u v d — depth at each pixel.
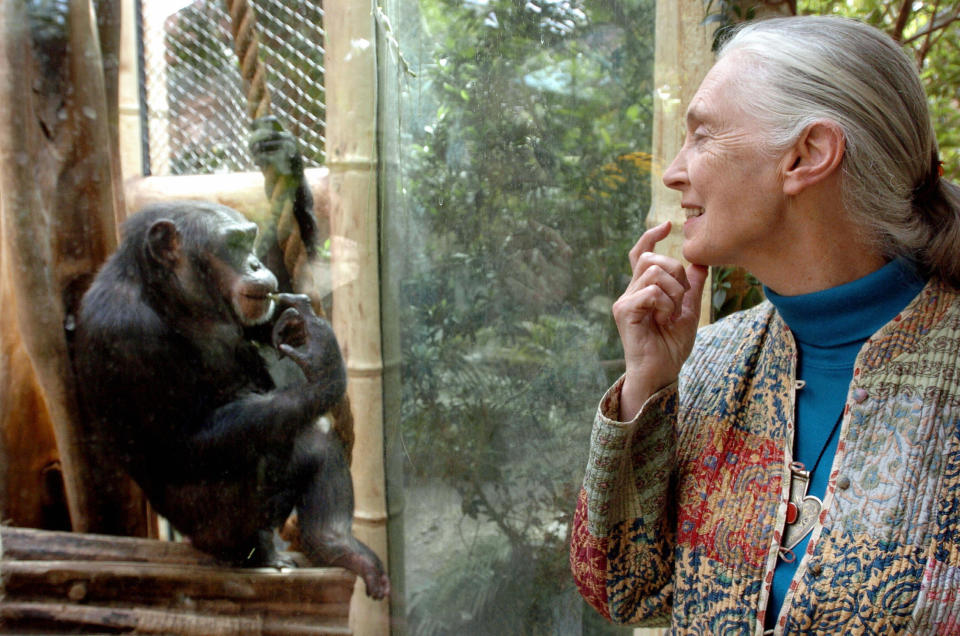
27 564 1.34
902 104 0.86
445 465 2.00
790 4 2.10
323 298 1.66
